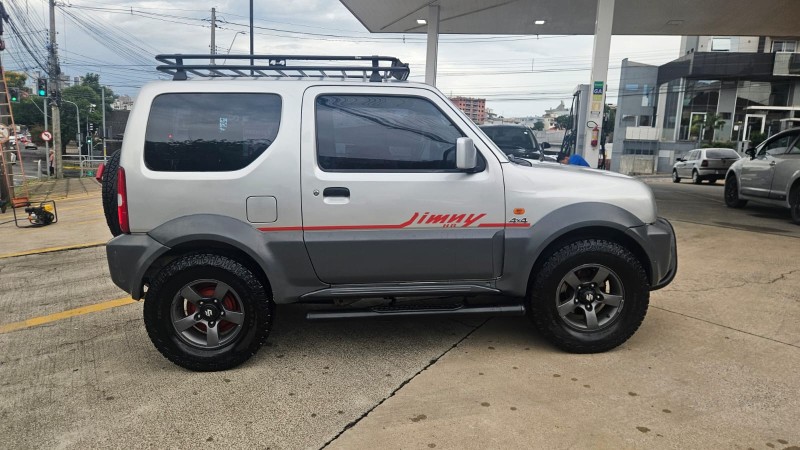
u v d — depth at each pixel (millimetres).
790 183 9211
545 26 17438
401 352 3871
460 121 3662
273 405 3150
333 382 3428
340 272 3604
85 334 4402
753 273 5766
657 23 16344
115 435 2863
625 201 3715
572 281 3701
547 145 11055
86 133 63562
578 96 12836
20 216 12898
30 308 5164
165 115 3531
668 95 41312
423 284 3719
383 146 3627
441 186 3600
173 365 3746
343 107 3625
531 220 3652
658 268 3764
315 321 3602
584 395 3191
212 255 3533
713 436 2764
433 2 14516
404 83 3676
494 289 3736
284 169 3512
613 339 3732
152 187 3469
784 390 3227
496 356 3770
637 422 2898
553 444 2707
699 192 16734
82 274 6559
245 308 3557
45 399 3279
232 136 3543
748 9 14391
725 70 37531
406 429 2863
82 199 17344
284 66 3699
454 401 3148
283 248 3533
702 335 4086
